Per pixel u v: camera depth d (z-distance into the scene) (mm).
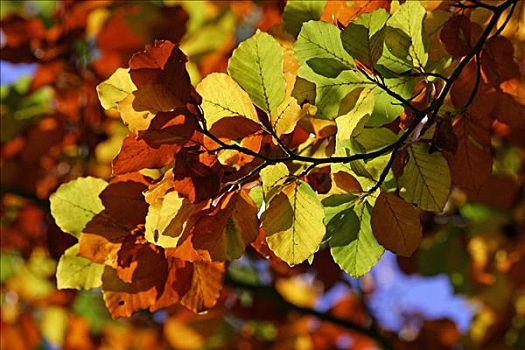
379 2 1373
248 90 1272
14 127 1978
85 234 1350
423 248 2070
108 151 2000
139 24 1903
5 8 2029
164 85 1267
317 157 1345
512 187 1902
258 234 1298
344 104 1303
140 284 1351
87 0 1871
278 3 1624
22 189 2037
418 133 1365
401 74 1311
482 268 2072
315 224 1292
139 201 1330
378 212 1312
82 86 1938
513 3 1380
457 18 1375
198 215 1280
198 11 1992
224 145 1270
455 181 1385
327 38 1291
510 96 1383
